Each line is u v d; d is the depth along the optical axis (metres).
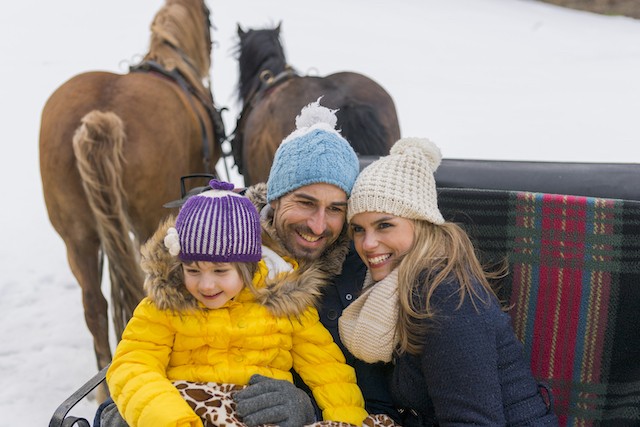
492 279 1.84
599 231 1.75
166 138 3.05
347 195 1.71
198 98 3.51
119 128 2.79
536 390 1.61
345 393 1.72
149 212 3.03
